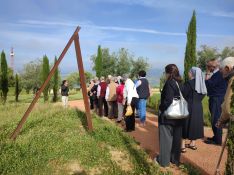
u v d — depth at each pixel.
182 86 3.21
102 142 3.98
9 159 3.06
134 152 3.67
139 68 22.39
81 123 4.87
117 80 6.79
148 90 5.57
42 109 6.30
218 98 4.07
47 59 15.25
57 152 3.34
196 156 3.64
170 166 3.29
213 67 4.17
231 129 1.95
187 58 8.43
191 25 8.47
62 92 8.59
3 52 14.91
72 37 4.16
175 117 3.13
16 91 17.17
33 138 3.72
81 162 3.21
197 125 3.70
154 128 5.40
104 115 7.19
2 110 6.70
